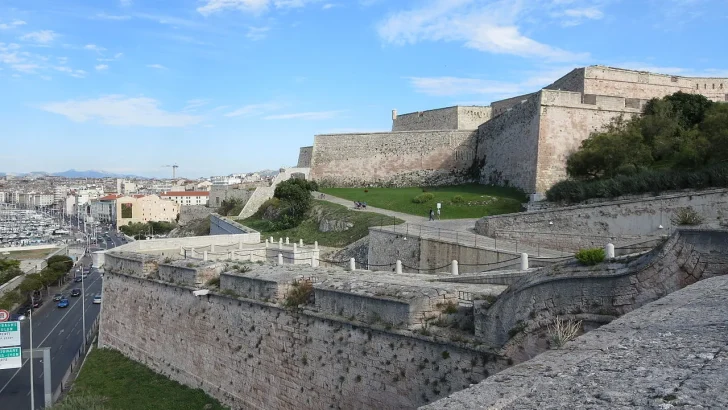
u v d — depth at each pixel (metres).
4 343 30.28
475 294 18.27
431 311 18.17
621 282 13.69
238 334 26.66
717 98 80.38
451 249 36.34
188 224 137.00
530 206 54.00
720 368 7.26
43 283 84.44
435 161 95.88
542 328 14.78
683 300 11.47
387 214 68.56
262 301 24.95
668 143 51.50
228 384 27.23
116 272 40.03
